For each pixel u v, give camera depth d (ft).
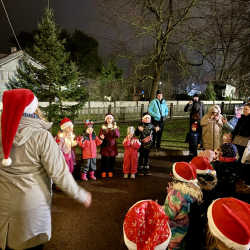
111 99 89.66
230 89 96.02
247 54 24.63
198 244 8.00
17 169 5.29
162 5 36.83
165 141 30.17
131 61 41.42
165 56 40.75
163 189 15.67
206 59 35.60
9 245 5.39
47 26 36.86
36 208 5.40
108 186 15.92
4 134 5.08
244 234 4.47
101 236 10.14
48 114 37.93
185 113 65.51
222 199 5.28
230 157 10.60
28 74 37.99
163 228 4.95
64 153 14.69
